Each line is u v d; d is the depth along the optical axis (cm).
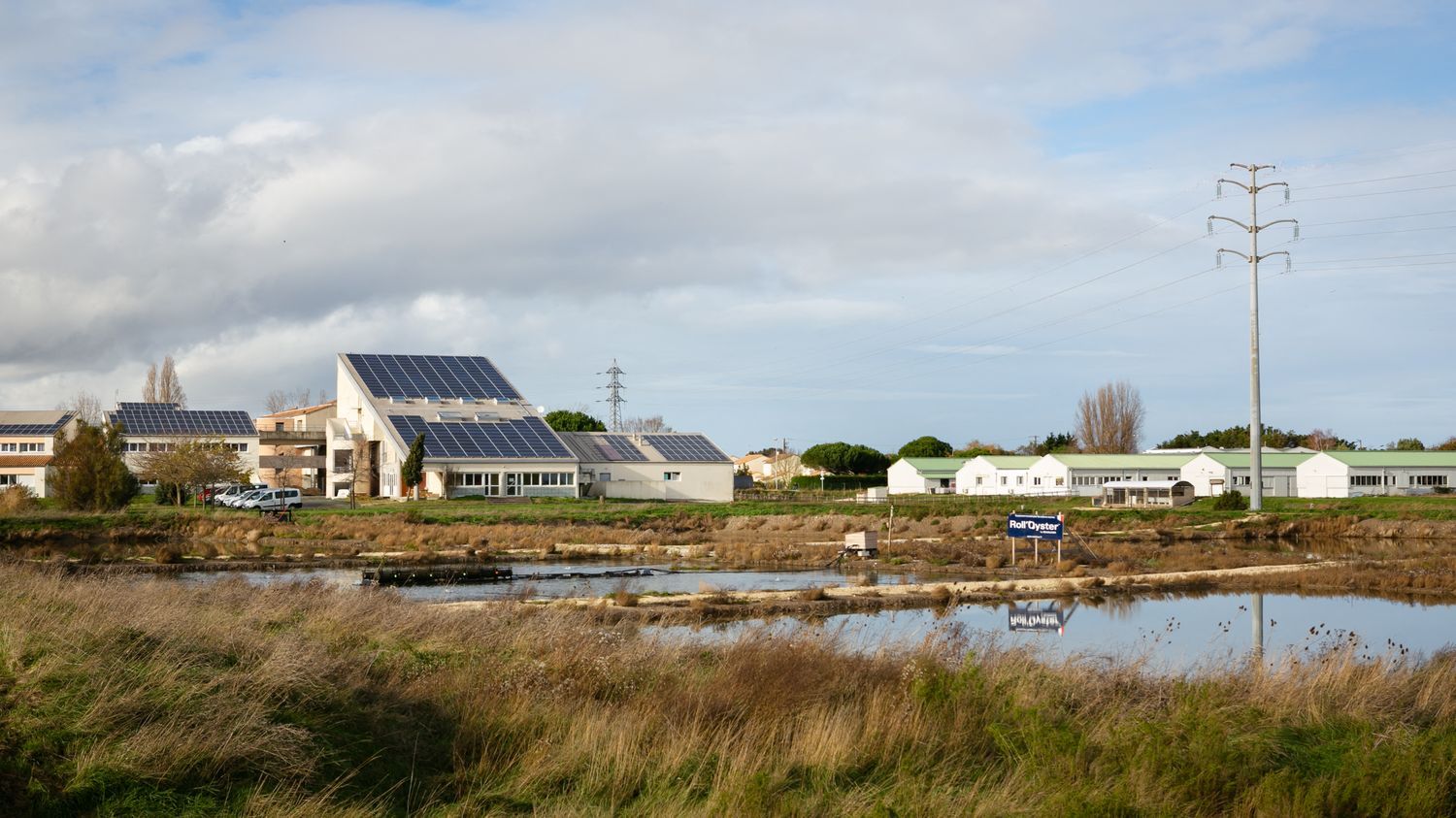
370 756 1014
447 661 1446
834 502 9119
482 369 10331
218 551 4622
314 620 1659
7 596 1330
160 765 884
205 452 7662
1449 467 9938
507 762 1051
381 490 8975
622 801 990
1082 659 1650
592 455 9294
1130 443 13600
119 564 3831
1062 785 1041
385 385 9538
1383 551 5462
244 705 1002
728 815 930
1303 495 9981
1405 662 1731
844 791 1034
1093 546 5309
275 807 861
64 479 6303
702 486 9519
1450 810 1031
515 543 5144
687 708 1198
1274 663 1697
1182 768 1080
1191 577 3866
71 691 969
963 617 2897
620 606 2823
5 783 812
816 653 1497
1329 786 1058
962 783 1073
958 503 8838
